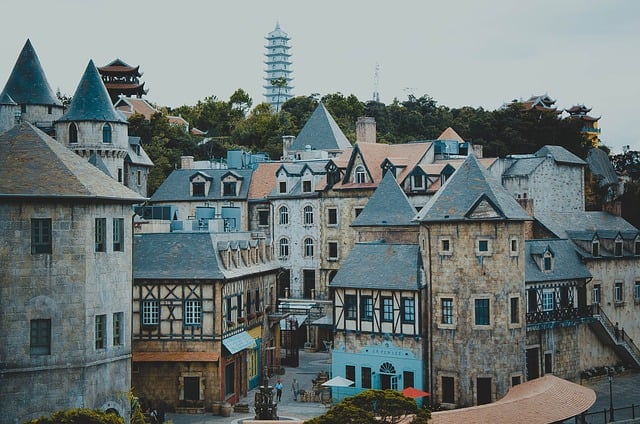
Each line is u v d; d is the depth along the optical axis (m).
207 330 52.84
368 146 80.38
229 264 55.91
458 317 54.06
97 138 76.88
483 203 53.78
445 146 81.75
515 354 54.22
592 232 67.06
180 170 89.31
